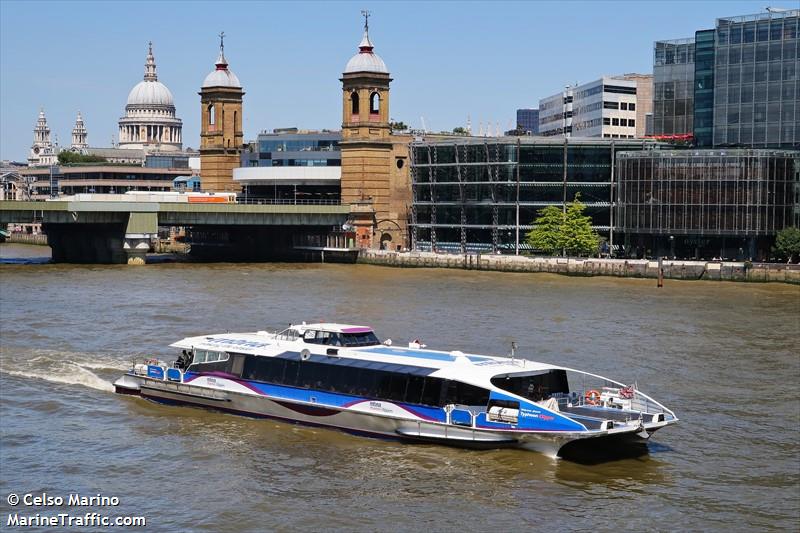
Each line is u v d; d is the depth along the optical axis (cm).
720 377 7112
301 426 5738
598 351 8106
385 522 4353
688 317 10562
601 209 19688
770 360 7812
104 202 18488
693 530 4303
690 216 17725
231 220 19725
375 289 13638
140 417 5931
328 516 4412
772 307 11725
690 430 5691
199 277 15338
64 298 11756
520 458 5128
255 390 5878
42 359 7462
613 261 16412
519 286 14438
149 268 17425
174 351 7888
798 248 16800
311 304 11362
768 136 19725
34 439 5484
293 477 4894
